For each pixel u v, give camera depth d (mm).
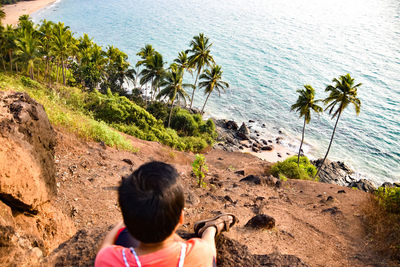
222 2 192750
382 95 76000
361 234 9422
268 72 87812
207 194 11367
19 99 5520
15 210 4180
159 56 49531
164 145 30859
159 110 52562
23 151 4449
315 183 19203
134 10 168125
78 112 19281
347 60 99375
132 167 11617
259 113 66250
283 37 123188
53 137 6234
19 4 172250
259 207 11039
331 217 11016
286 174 27969
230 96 72938
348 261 7508
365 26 142875
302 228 9531
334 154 54125
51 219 4984
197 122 53250
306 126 62156
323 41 119188
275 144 55406
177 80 48000
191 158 29000
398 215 9891
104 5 180375
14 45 53781
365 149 55469
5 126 4422
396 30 135500
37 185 4559
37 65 60375
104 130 16188
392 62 97750
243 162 41250
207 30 130625
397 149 55406
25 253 2957
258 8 178250
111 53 69062
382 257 7746
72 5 178625
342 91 37406
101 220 7098
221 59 96688
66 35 55844
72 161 9938
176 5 182000
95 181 8992
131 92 71500
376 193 12078
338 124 63062
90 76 59062
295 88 78188
